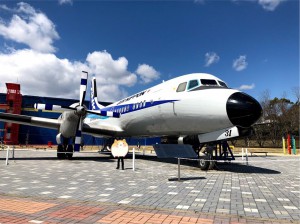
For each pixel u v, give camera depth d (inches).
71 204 201.6
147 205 200.2
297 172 433.1
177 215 175.2
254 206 200.5
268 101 2090.3
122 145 436.5
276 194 246.2
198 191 255.6
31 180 311.3
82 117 578.2
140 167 478.6
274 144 1990.7
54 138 1674.5
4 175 349.7
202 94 434.3
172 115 489.4
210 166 440.1
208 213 180.4
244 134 399.5
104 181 310.5
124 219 165.2
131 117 638.5
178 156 328.2
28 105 1614.2
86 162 557.6
